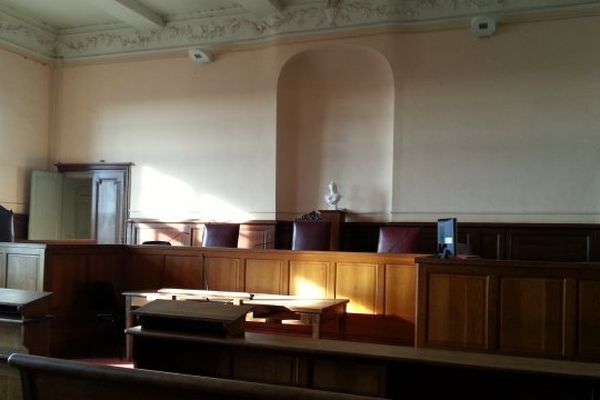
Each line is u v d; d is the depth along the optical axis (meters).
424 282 3.67
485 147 6.37
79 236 8.52
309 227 5.54
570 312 3.35
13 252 4.89
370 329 4.59
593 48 6.02
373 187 7.12
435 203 6.51
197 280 5.19
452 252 3.80
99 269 5.26
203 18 7.54
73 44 8.21
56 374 1.71
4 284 4.90
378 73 7.11
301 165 7.51
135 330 2.52
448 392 2.29
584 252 5.99
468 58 6.45
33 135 8.01
